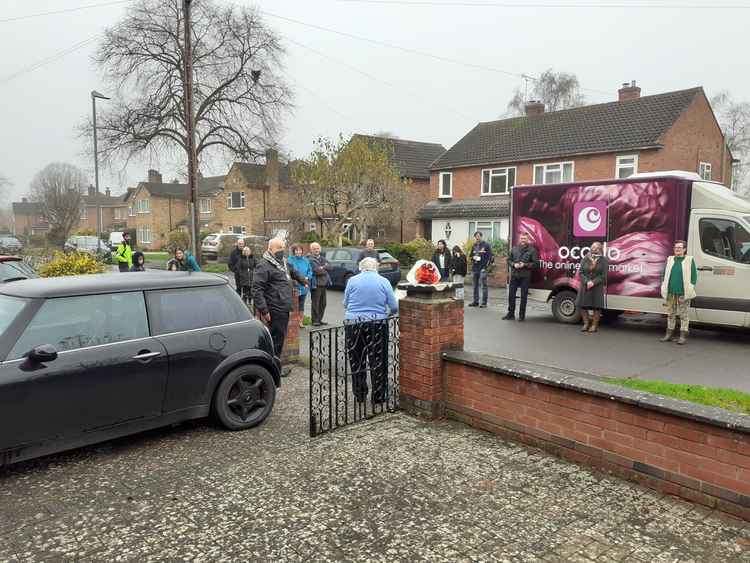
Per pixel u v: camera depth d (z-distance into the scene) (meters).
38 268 15.06
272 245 7.02
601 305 10.45
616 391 4.10
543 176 26.03
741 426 3.43
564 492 3.89
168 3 28.23
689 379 7.23
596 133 25.03
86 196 77.00
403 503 3.76
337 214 25.89
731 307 9.49
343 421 5.36
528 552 3.20
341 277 18.77
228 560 3.13
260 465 4.39
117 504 3.79
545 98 43.44
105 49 28.16
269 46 30.05
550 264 11.79
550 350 9.03
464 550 3.22
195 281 5.29
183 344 4.91
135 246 56.12
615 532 3.40
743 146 39.09
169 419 4.85
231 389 5.22
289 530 3.44
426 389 5.31
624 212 10.45
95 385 4.40
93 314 4.58
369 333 5.46
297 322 8.08
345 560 3.13
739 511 3.49
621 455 4.06
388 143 29.44
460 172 29.45
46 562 3.13
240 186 44.09
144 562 3.13
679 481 3.76
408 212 26.80
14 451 4.07
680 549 3.22
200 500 3.83
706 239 9.71
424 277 5.29
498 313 13.25
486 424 4.99
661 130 22.83
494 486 3.99
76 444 4.35
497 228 26.84
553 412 4.47
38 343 4.25
